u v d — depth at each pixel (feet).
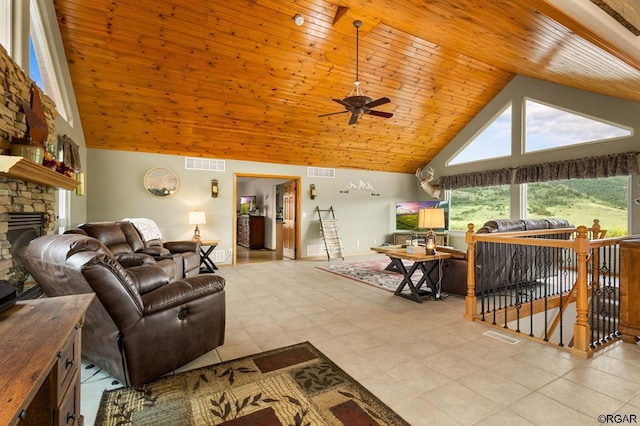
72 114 14.89
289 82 17.28
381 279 17.66
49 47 11.73
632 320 8.95
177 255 15.74
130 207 19.57
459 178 26.00
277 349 8.71
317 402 6.31
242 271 20.17
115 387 6.86
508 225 13.67
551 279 16.14
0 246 7.97
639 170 16.80
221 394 6.61
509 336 9.63
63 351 3.83
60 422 3.72
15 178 8.64
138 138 18.76
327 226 25.86
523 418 5.76
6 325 3.74
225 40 14.25
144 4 12.19
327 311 12.03
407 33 15.51
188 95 16.60
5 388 2.48
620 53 9.01
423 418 5.80
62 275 6.20
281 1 12.98
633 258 8.93
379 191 29.14
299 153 23.75
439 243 26.30
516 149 22.35
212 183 21.81
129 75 14.84
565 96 19.65
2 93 7.69
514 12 9.57
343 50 16.03
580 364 7.80
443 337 9.53
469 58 18.33
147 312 6.83
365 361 8.01
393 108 21.18
